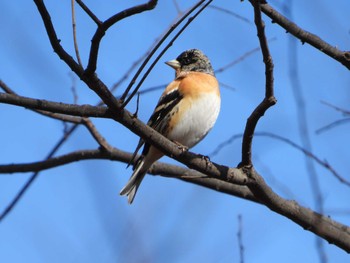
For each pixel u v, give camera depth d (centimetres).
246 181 945
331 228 963
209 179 1231
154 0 738
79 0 765
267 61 846
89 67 785
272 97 870
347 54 980
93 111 834
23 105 816
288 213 959
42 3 740
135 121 867
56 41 772
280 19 988
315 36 988
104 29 761
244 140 925
